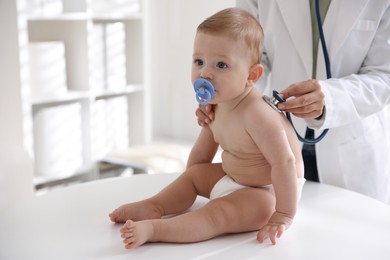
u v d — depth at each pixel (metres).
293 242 0.87
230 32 0.87
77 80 2.42
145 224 0.84
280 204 0.88
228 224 0.88
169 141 2.81
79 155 2.42
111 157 2.41
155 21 2.87
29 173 1.71
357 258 0.81
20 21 2.03
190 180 1.02
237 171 0.95
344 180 1.20
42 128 2.26
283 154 0.88
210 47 0.87
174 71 2.86
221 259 0.80
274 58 1.24
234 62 0.87
